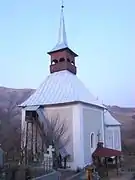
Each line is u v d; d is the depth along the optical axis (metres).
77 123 27.09
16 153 27.91
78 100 27.28
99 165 27.50
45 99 29.81
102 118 33.09
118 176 24.64
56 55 34.12
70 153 26.84
